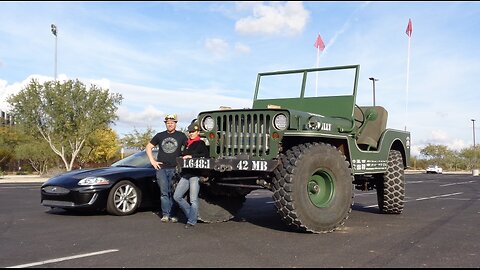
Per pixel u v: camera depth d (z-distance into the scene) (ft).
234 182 23.15
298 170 19.70
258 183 20.62
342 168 21.48
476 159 256.93
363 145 26.22
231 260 15.67
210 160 21.02
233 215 25.02
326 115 24.90
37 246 18.22
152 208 30.14
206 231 21.45
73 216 26.94
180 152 24.26
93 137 113.50
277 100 26.89
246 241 18.95
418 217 27.43
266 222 24.47
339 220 21.18
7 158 128.06
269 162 19.66
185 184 22.56
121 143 147.64
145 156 31.40
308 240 19.19
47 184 27.22
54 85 96.89
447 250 17.54
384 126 27.48
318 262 15.42
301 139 21.74
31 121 97.45
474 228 23.08
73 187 26.30
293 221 19.85
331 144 23.08
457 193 51.62
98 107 98.43
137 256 16.30
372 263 15.33
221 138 21.75
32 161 123.24
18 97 97.19
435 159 266.36
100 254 16.66
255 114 20.85
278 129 20.20
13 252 17.15
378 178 28.76
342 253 16.78
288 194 19.57
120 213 27.02
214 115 22.06
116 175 27.30
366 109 27.45
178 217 26.21
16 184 71.10
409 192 53.21
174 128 24.38
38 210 30.53
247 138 21.01
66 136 98.58
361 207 33.76
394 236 20.39
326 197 21.29
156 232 21.21
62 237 20.15
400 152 29.01
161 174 24.22
